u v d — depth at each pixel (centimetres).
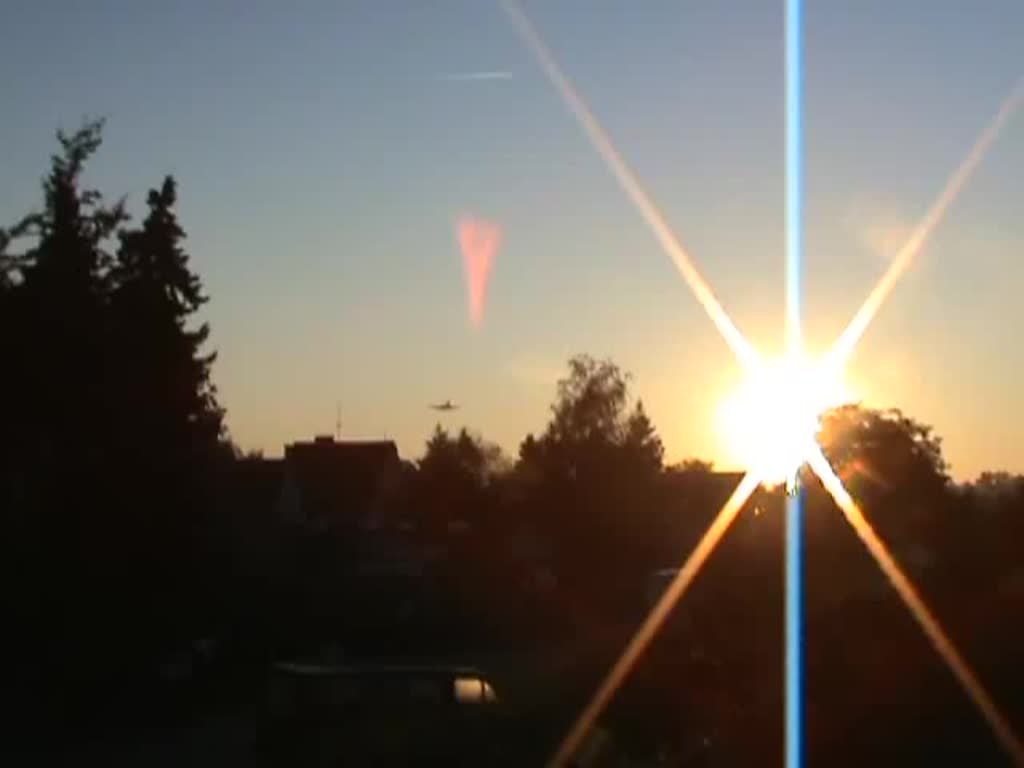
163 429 4253
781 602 3575
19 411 3925
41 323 3969
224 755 2895
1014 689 2473
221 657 4500
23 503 3841
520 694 2744
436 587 5925
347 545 6003
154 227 4478
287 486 7462
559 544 6631
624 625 4888
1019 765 2147
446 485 7819
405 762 2205
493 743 2234
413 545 7144
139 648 4019
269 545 5072
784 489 4428
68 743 3269
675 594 4206
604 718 2419
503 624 5700
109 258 4369
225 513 4522
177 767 2717
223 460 4603
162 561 4125
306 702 2389
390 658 4731
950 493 4644
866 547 4219
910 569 3906
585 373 7031
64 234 4150
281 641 4847
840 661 2700
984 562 4003
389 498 8444
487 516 6781
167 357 4353
